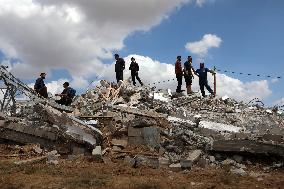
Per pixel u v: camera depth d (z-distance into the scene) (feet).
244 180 39.47
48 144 51.16
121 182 36.40
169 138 54.39
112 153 49.73
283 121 72.18
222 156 50.44
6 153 48.85
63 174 38.78
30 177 37.32
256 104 83.25
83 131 52.42
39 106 53.93
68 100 69.10
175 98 84.89
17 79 62.44
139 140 52.49
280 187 36.42
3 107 60.23
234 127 63.98
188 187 34.88
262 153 47.62
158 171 42.86
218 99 84.74
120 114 62.18
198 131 58.65
